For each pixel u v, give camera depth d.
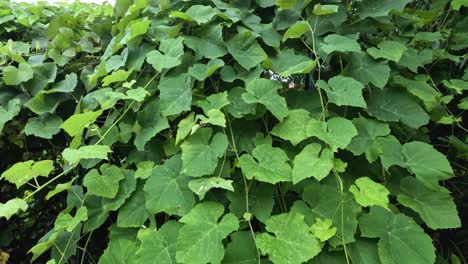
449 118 0.76
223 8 0.79
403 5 0.77
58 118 0.87
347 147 0.63
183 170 0.58
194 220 0.54
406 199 0.59
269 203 0.58
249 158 0.59
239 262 0.52
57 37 0.97
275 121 0.69
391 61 0.76
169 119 0.69
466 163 0.85
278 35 0.78
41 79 0.91
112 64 0.77
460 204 0.87
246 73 0.72
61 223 0.65
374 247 0.54
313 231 0.52
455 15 0.94
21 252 1.14
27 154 1.05
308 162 0.57
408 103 0.69
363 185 0.55
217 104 0.65
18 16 1.12
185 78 0.70
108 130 0.72
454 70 0.89
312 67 0.66
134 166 0.74
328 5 0.71
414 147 0.60
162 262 0.54
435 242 0.81
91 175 0.65
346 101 0.62
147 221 0.67
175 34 0.76
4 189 1.08
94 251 0.85
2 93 0.92
